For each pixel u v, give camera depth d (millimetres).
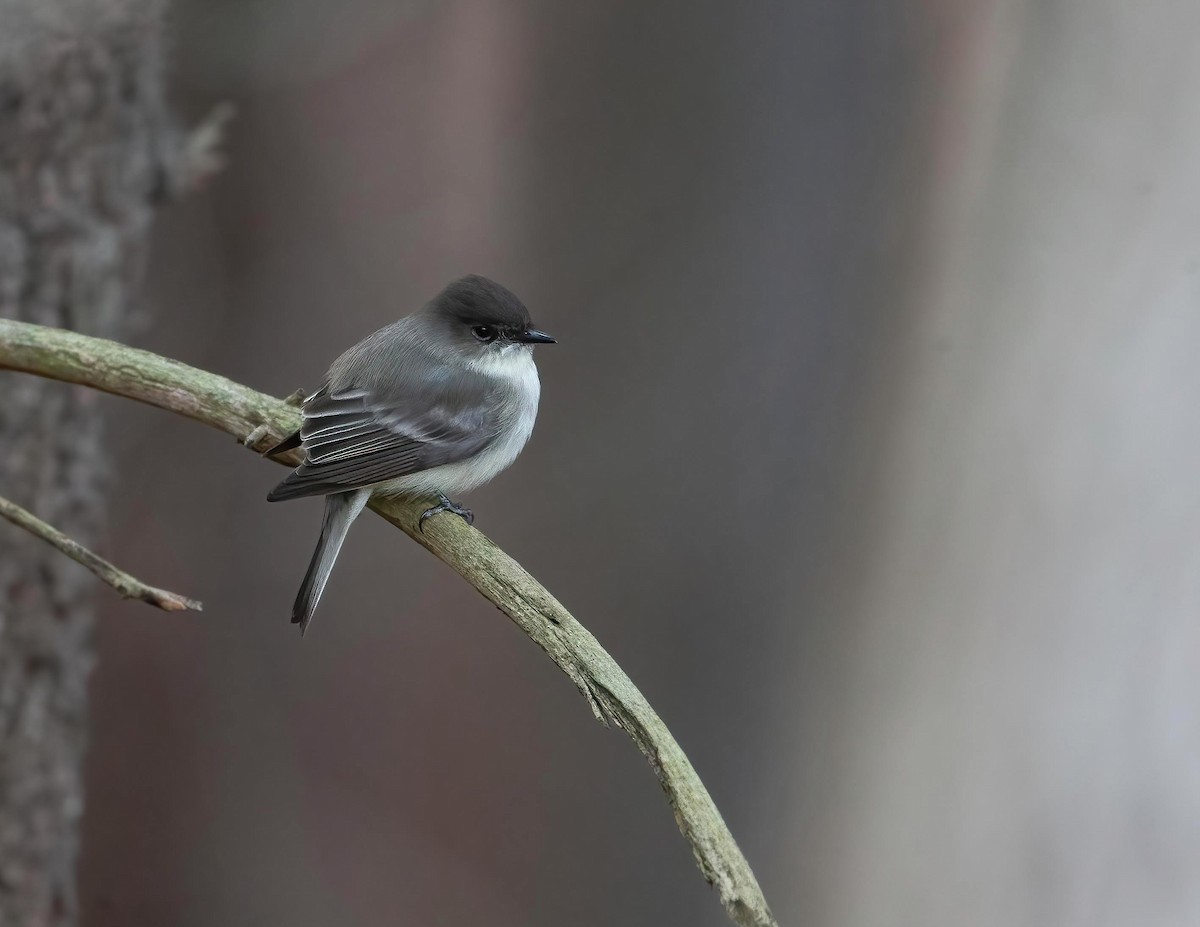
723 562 12742
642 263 12805
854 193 12531
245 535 13312
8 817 8812
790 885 13117
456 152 13312
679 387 12719
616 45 12742
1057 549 12344
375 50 13062
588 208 12969
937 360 12539
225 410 6520
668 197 12758
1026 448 12359
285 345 13398
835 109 12445
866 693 12867
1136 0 11812
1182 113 11867
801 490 12719
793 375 12680
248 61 11312
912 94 12359
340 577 13617
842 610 12844
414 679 13758
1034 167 12211
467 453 7926
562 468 12742
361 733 13656
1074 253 12188
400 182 13414
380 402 7691
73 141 8594
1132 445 12148
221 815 13438
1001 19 12109
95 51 8508
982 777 12656
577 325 12797
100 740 13289
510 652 13766
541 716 13781
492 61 13039
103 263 8844
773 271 12633
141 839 13336
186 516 13117
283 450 7070
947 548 12578
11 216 8461
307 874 13438
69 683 9031
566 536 12742
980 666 12586
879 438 12711
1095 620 12305
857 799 12969
